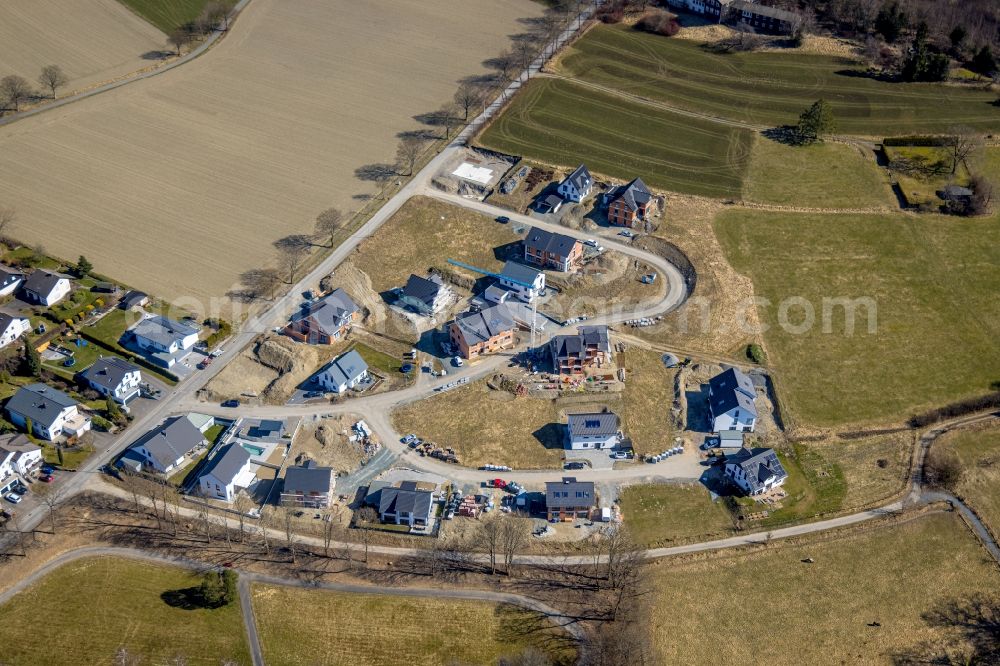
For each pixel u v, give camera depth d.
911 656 128.62
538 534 143.88
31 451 149.88
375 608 131.75
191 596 131.88
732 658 127.94
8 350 169.88
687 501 150.00
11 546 137.25
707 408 166.62
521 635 129.12
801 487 152.88
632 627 129.25
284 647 126.44
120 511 144.38
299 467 148.75
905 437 162.00
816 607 134.50
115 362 164.50
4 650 124.56
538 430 162.00
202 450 156.00
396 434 160.38
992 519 147.62
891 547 143.00
